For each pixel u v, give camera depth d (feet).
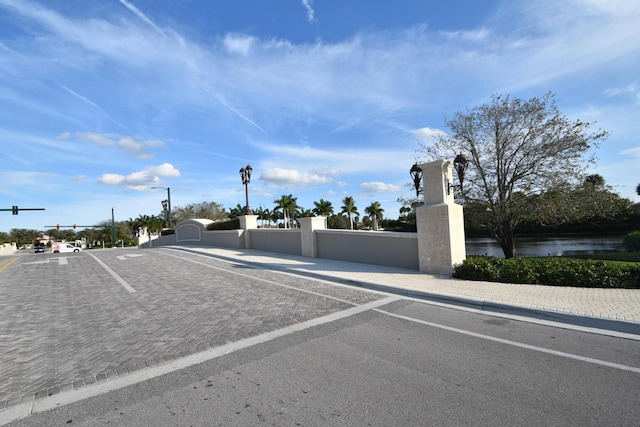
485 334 16.65
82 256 62.18
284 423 9.72
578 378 11.93
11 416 10.48
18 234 362.12
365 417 9.91
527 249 83.46
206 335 17.16
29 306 24.04
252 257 48.32
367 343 15.76
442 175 32.04
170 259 50.62
